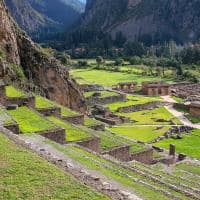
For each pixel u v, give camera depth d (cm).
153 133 10025
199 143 9294
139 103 13775
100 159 4262
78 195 2503
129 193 2825
